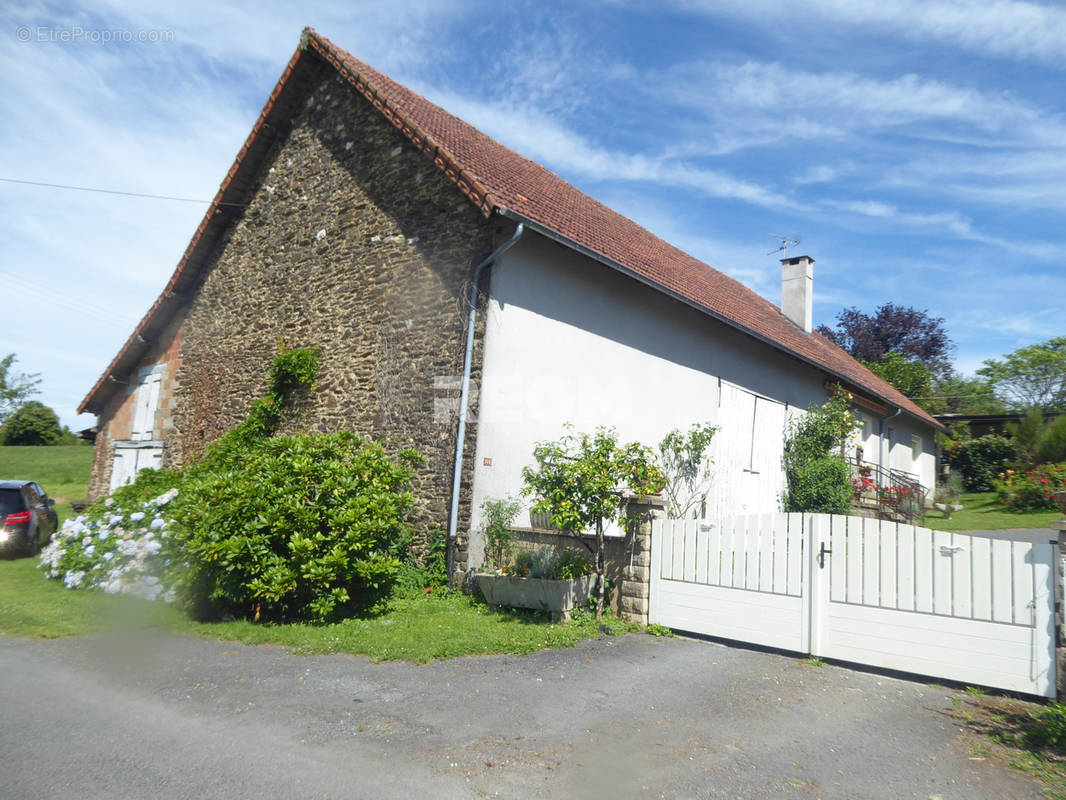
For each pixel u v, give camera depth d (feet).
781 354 52.37
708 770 13.67
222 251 49.70
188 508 26.50
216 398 47.24
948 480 82.84
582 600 26.43
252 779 12.52
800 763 14.24
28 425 152.97
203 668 19.69
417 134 33.73
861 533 21.75
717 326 46.29
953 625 19.95
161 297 51.90
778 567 23.11
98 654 20.85
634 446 26.84
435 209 34.83
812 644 22.09
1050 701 18.37
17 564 37.60
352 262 39.09
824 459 52.70
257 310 45.39
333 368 38.83
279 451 30.12
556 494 25.71
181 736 14.47
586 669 20.21
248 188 48.19
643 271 36.45
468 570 29.84
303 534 25.86
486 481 30.89
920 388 117.91
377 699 17.15
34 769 12.62
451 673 19.56
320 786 12.33
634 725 15.89
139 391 55.52
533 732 15.24
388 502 27.94
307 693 17.56
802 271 72.79
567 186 51.21
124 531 30.25
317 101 43.86
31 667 19.26
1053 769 14.30
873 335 137.59
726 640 23.95
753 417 49.73
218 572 25.39
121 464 55.57
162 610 25.84
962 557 20.06
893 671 20.83
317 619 25.27
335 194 41.22
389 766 13.28
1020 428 80.74
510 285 32.48
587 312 36.65
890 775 13.88
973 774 14.05
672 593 25.29
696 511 42.50
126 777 12.44
